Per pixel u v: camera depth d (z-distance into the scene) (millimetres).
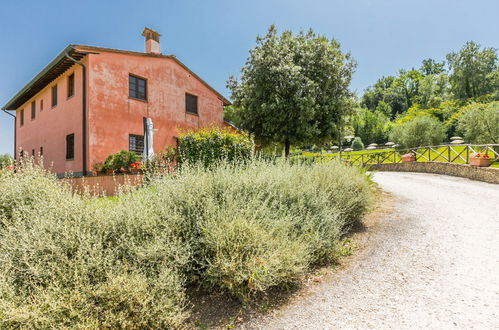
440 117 45375
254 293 2500
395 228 4656
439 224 4730
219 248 2635
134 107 12555
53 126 13750
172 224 2805
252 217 2982
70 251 2314
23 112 18141
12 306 1808
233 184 3496
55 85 13922
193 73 15828
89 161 10797
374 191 7863
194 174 3670
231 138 9586
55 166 13398
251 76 14602
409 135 29453
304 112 12750
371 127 51938
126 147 12109
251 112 14477
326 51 13859
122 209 2859
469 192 7535
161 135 13773
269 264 2510
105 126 11383
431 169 13055
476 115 22172
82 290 2004
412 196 7379
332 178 5086
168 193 3225
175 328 2215
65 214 2672
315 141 14789
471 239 3932
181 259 2500
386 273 3059
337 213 4012
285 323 2256
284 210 3484
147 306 2094
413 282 2807
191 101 16078
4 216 3123
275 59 13461
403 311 2303
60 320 1858
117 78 11961
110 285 2037
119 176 7812
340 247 3709
